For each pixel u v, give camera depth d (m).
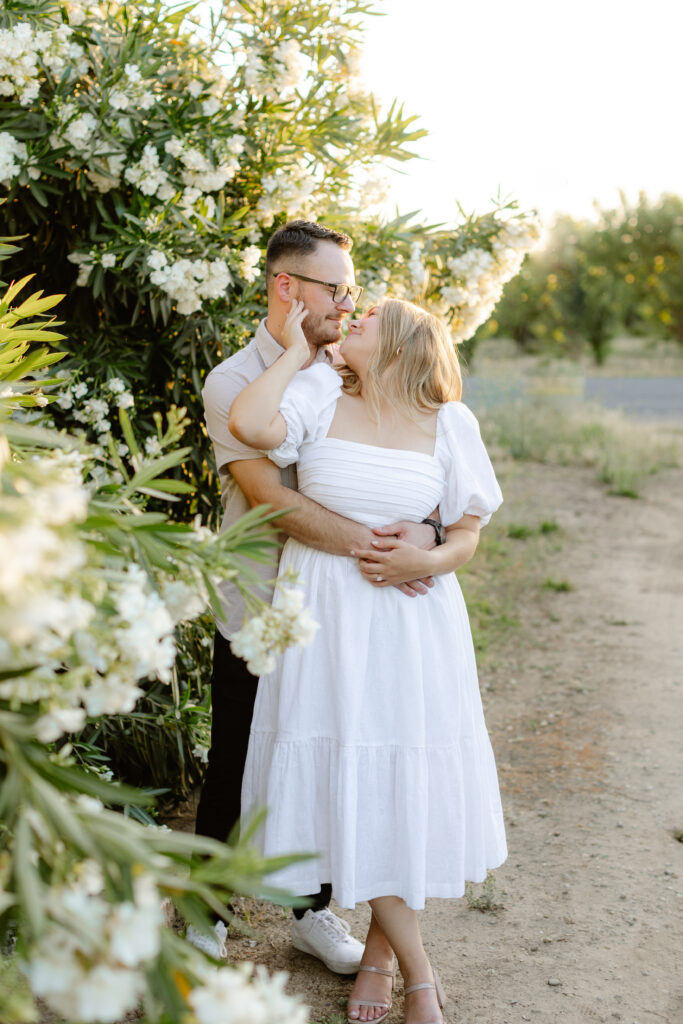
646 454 10.68
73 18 2.92
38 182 2.89
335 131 3.45
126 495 1.53
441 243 3.81
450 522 2.25
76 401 3.10
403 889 2.09
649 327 29.44
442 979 2.45
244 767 2.43
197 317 3.11
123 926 0.96
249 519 1.49
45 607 0.93
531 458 10.77
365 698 2.08
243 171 3.33
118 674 1.15
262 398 2.05
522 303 25.30
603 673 4.82
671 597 6.11
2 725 1.07
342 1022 2.25
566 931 2.68
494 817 2.31
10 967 1.22
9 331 2.31
